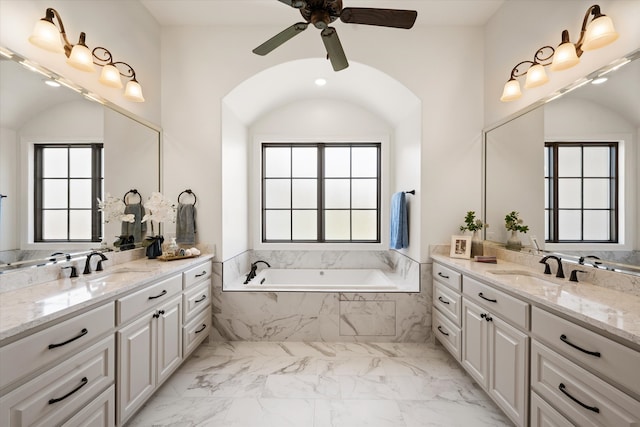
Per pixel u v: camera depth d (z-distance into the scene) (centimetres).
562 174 180
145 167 247
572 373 115
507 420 168
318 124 359
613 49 151
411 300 267
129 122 228
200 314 243
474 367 190
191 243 265
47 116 161
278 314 267
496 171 249
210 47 271
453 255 251
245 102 305
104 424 135
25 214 150
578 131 170
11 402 95
